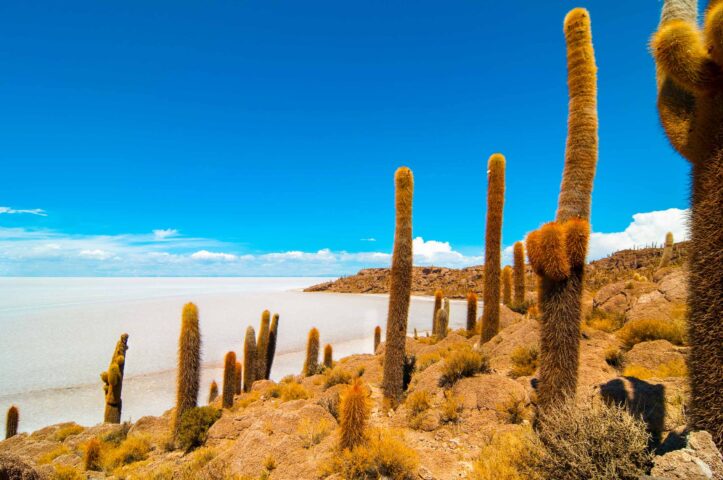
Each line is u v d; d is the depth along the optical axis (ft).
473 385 27.32
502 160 43.04
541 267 19.45
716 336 12.64
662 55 13.78
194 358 35.81
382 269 574.56
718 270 12.66
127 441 35.50
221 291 643.86
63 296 485.56
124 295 492.95
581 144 20.88
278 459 21.34
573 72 21.38
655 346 27.86
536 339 35.42
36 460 38.27
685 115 15.19
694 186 13.83
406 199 34.78
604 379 26.02
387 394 32.99
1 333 155.33
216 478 20.53
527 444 16.55
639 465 13.26
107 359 109.91
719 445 12.37
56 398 76.28
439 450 21.62
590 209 20.75
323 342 137.08
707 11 13.69
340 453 20.07
